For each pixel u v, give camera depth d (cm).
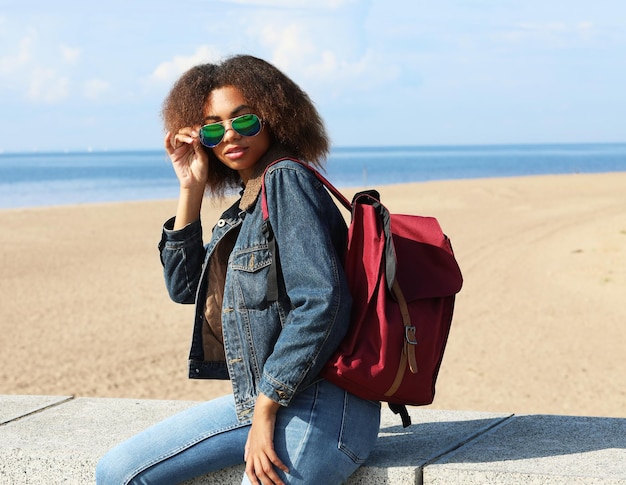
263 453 255
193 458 276
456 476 281
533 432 333
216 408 282
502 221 2103
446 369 837
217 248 289
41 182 7825
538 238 1758
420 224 286
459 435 331
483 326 1030
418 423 355
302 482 257
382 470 287
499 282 1315
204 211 2459
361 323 260
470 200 2705
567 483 273
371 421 273
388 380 260
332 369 258
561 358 875
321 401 262
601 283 1288
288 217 257
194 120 290
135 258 1659
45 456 316
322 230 256
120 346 963
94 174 10450
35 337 1016
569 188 3153
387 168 11450
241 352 272
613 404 707
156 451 276
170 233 305
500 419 357
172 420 283
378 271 260
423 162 15875
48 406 389
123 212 2597
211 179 317
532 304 1156
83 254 1717
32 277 1447
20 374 841
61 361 896
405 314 263
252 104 282
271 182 263
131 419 365
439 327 274
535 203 2564
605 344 935
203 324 296
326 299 248
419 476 285
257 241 266
